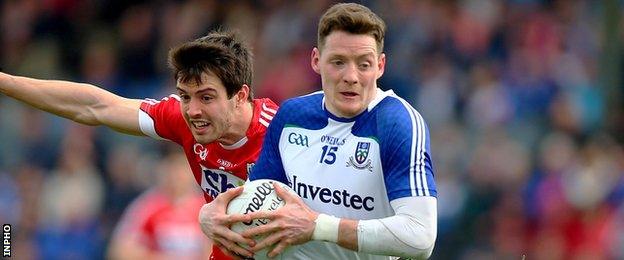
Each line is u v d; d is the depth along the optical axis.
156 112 23.36
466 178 48.19
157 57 54.91
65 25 57.66
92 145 47.56
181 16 56.06
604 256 45.31
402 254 20.02
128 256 36.22
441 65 54.19
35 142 48.88
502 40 56.72
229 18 55.88
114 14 57.53
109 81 54.28
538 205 47.28
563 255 46.06
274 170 21.31
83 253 44.69
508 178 48.09
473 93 52.91
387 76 53.19
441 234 46.44
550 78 55.34
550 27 57.97
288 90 52.91
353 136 20.62
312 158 20.84
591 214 46.19
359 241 19.95
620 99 55.41
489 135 50.09
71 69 55.81
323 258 20.95
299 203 20.28
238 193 20.61
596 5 59.53
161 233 36.16
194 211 36.62
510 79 54.91
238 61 21.97
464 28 55.97
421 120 20.59
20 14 57.91
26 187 46.62
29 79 23.28
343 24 19.97
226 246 20.52
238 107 22.44
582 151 48.50
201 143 22.08
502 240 46.44
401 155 20.11
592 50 57.81
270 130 21.44
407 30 55.12
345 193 20.61
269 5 56.97
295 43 55.03
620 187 46.69
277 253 20.28
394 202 20.05
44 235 44.72
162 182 38.59
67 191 45.50
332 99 20.27
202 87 21.59
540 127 51.88
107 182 46.66
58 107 23.25
